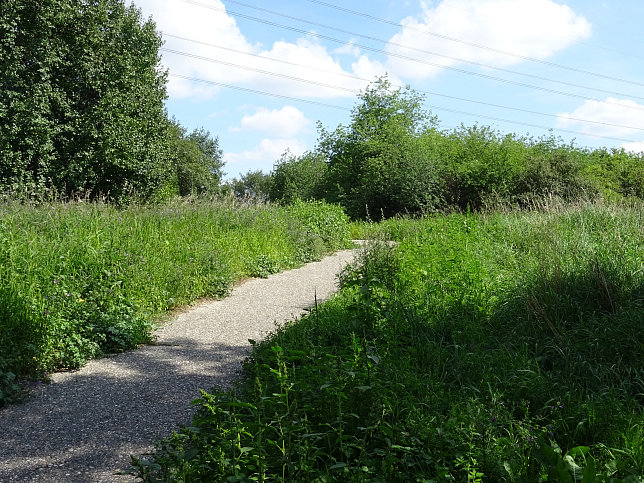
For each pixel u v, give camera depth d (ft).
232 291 34.83
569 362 16.01
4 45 68.33
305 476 9.27
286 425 9.95
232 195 53.52
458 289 22.50
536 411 13.44
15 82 68.03
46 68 70.13
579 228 33.37
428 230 46.52
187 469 8.87
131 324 22.90
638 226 30.45
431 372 15.39
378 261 27.73
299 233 52.90
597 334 17.54
